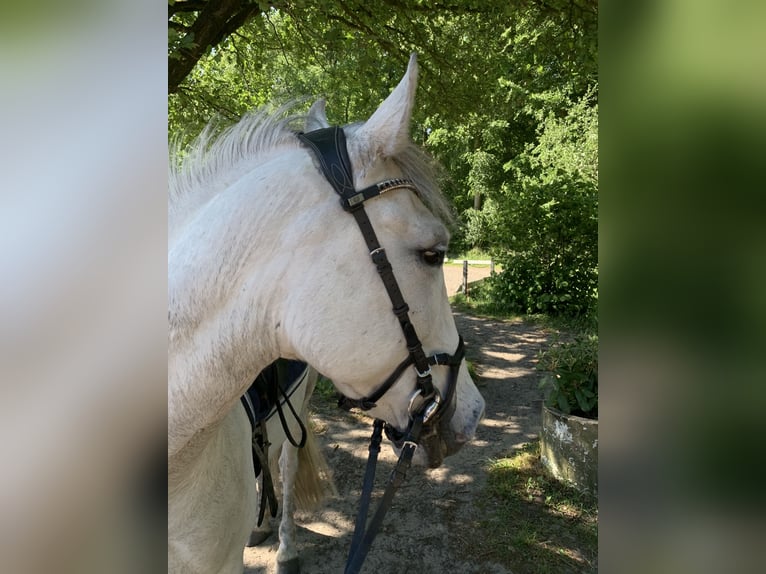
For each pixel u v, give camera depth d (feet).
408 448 4.07
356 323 3.70
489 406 17.04
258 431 5.76
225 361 3.64
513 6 14.28
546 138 38.91
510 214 30.50
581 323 27.61
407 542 10.04
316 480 9.16
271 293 3.65
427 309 3.98
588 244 28.78
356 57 16.37
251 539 10.02
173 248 3.68
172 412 3.55
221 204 3.71
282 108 4.38
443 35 17.26
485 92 18.52
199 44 12.78
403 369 3.97
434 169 4.29
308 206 3.69
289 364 7.13
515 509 11.05
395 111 3.80
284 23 16.58
